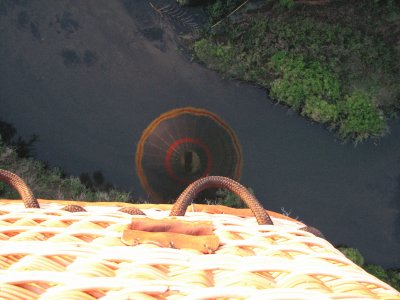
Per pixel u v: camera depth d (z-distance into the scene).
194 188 1.06
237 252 0.86
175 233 0.88
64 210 1.07
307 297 0.69
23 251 0.79
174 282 0.72
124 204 1.24
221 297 0.69
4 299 0.66
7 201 1.21
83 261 0.77
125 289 0.70
